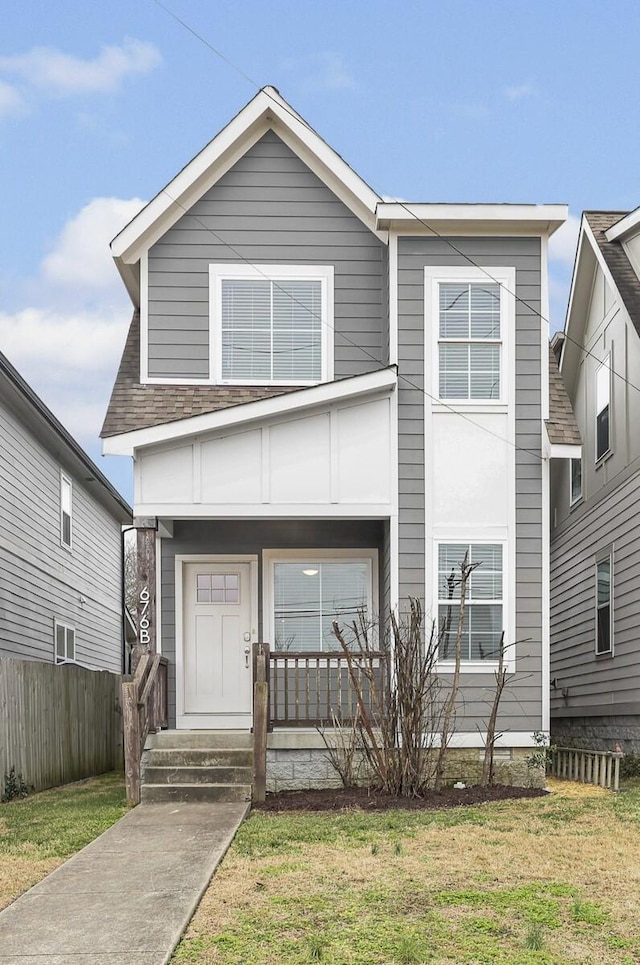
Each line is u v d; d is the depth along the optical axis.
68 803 10.66
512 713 11.36
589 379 16.92
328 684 11.12
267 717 10.87
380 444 11.70
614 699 15.00
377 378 11.57
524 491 11.74
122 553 25.45
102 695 16.80
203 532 13.09
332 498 11.59
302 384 12.78
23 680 12.38
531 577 11.62
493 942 5.18
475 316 11.91
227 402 12.26
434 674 10.91
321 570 13.12
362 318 12.94
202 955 5.00
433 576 11.54
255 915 5.65
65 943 5.16
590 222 16.02
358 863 6.90
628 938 5.26
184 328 12.77
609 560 15.41
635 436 14.20
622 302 14.01
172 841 7.80
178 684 12.75
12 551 15.12
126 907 5.80
